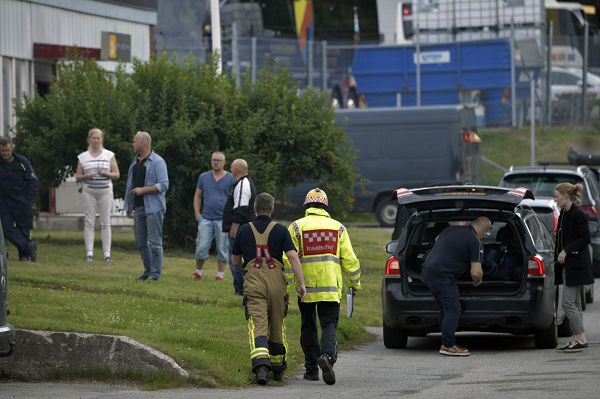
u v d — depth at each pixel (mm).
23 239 56656
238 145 71875
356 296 57750
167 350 34000
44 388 32500
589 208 70750
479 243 40344
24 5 77750
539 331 42688
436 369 37281
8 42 76250
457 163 102500
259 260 34219
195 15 95938
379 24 147375
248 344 38219
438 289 40406
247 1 117750
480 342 46031
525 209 44688
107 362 33656
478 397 30906
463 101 124188
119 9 88125
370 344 44938
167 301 47156
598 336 46844
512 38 121562
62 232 77188
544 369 36938
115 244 71312
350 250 34844
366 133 103625
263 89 74312
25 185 56750
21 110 70875
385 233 91750
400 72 123250
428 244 44094
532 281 41438
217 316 44219
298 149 74562
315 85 119125
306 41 117125
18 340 34125
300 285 33625
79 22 84125
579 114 133875
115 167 60125
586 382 33688
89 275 52688
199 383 32969
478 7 124062
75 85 71438
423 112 103000
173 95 71750
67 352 33938
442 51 123750
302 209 102625
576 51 136750
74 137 69312
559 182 69750
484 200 41906
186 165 70562
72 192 80875
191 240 72188
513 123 128500
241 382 33531
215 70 75125
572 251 41844
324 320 34625
